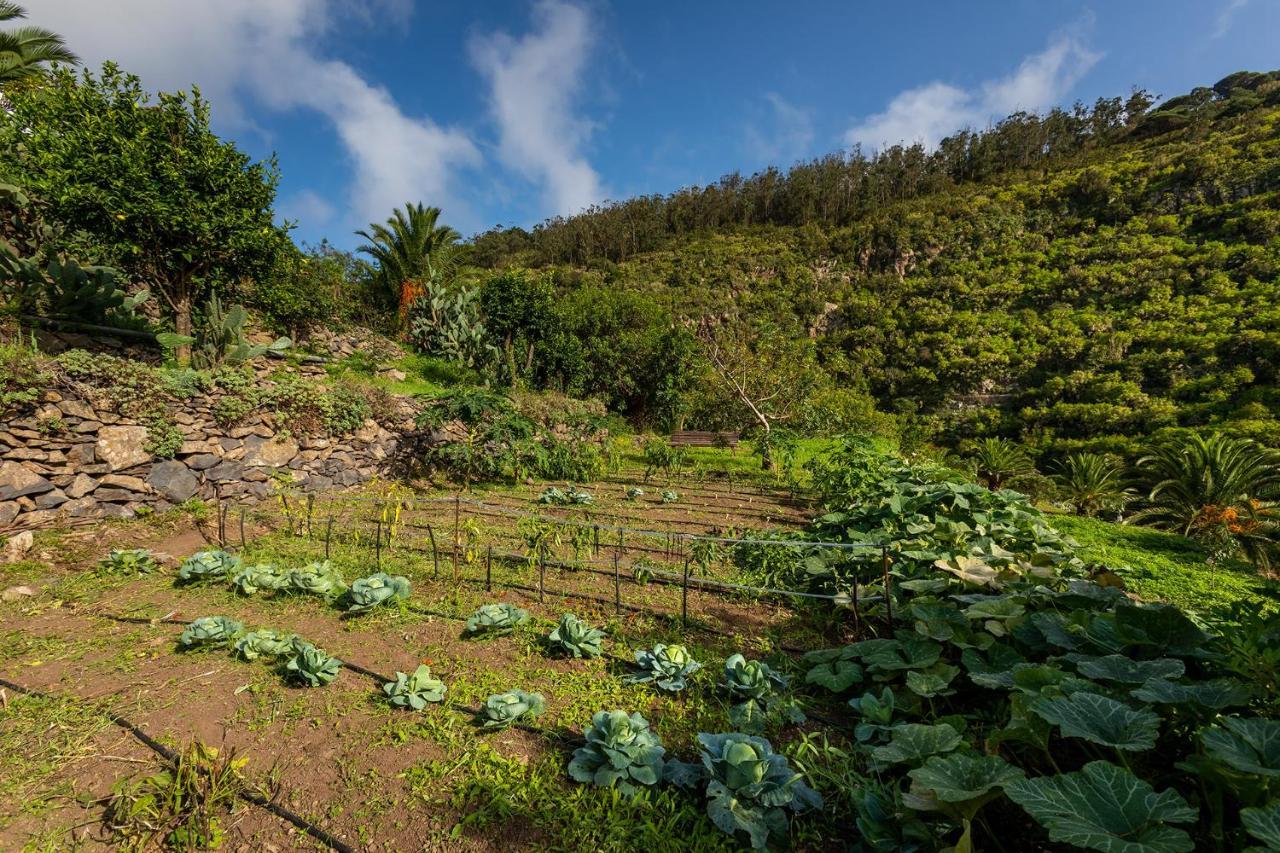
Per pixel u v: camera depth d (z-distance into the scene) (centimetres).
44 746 225
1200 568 580
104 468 523
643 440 1468
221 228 791
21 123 770
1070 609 282
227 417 629
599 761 212
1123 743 151
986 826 163
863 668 286
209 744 230
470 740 236
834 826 192
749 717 245
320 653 278
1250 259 4291
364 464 785
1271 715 183
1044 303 4962
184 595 390
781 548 453
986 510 517
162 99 760
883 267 6250
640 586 438
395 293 1769
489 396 866
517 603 396
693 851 177
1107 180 5953
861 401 2153
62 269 702
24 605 368
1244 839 149
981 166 7931
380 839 184
